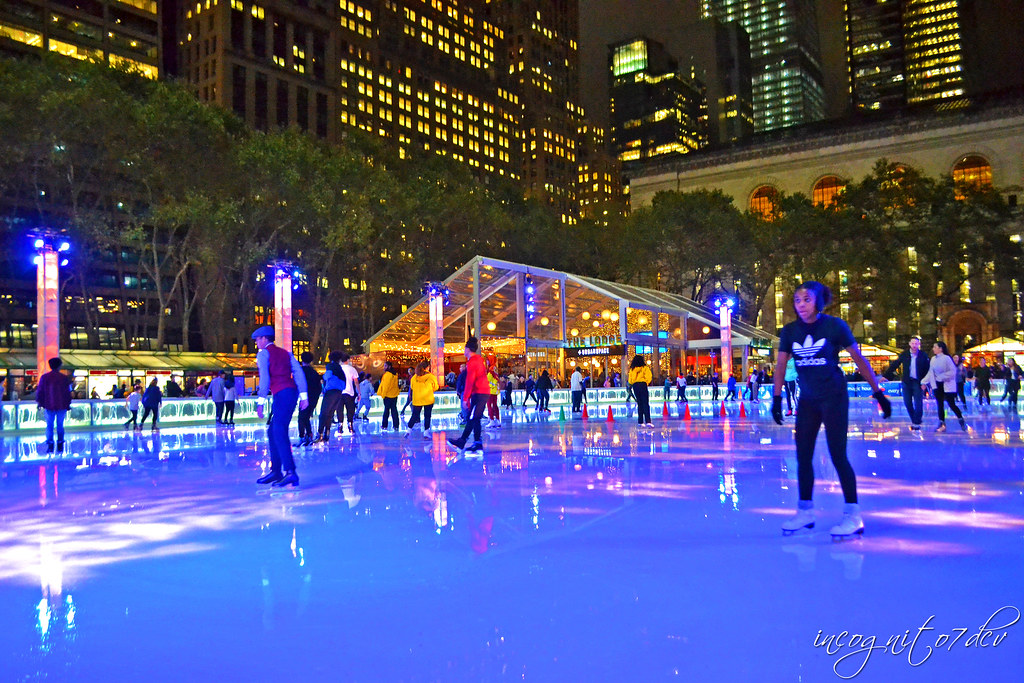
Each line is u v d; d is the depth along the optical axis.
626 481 7.74
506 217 58.28
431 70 148.38
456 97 153.62
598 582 3.72
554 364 42.41
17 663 2.76
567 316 42.72
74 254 44.97
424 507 6.27
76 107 38.72
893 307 62.66
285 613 3.32
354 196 45.50
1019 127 84.88
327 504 6.55
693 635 2.92
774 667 2.59
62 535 5.32
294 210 45.09
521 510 6.01
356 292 58.22
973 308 86.75
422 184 54.97
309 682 2.55
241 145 46.22
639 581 3.72
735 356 51.16
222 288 55.34
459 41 156.50
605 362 42.38
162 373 43.09
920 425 14.98
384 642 2.93
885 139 91.38
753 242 64.38
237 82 107.12
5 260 55.38
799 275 65.12
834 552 4.26
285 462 8.00
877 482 7.17
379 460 10.66
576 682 2.49
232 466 10.23
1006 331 84.81
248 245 45.78
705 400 40.56
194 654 2.83
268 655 2.81
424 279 55.41
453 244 56.59
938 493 6.43
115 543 4.98
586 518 5.58
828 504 6.00
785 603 3.29
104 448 14.04
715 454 10.70
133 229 42.75
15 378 40.53
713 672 2.55
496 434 16.22
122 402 23.47
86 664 2.74
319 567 4.16
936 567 3.86
